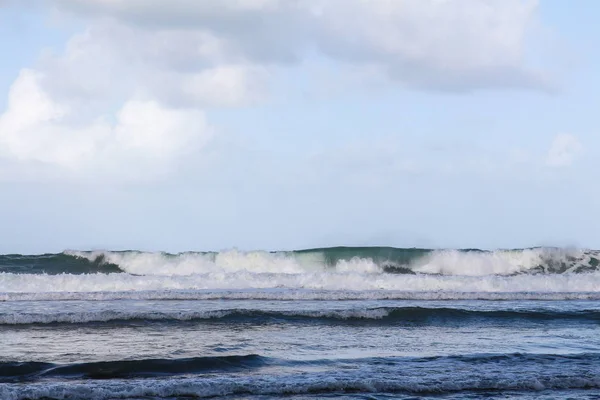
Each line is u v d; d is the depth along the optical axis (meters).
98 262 51.09
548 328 25.33
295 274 41.25
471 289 40.25
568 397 14.12
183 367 16.70
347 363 17.56
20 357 18.20
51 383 14.77
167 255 52.41
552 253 52.16
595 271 49.56
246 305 30.72
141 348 19.81
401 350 19.91
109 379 15.52
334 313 26.52
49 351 19.19
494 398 14.00
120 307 29.38
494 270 51.34
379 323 25.81
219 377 15.45
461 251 52.44
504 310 28.91
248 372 16.34
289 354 18.95
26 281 37.91
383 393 14.28
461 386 14.77
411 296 35.41
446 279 40.72
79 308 28.83
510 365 17.22
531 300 35.69
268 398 13.81
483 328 25.14
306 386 14.41
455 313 27.47
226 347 20.09
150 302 31.84
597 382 15.30
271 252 52.81
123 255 51.94
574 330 24.89
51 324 24.27
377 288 40.12
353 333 23.30
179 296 33.66
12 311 27.41
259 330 23.58
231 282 39.75
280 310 27.62
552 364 17.38
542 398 14.03
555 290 40.66
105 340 21.19
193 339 21.52
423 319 26.66
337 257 52.41
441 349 20.20
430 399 13.84
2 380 15.32
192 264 51.53
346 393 14.28
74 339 21.30
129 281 38.88
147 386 14.09
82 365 16.53
